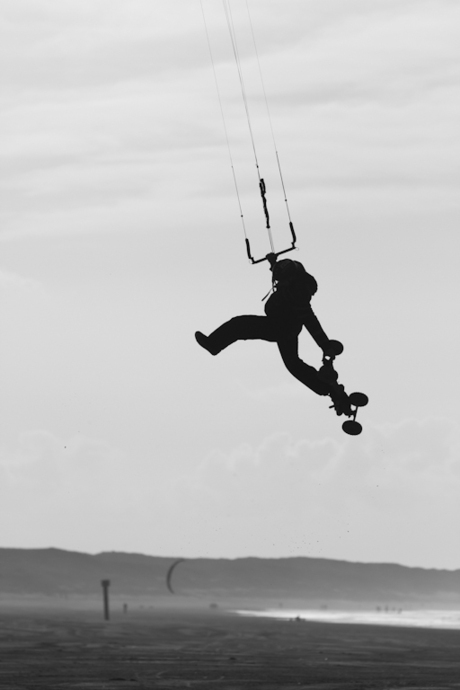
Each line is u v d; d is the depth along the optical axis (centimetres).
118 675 6806
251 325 2422
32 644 11162
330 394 2422
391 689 6009
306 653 10375
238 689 5906
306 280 2412
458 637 15612
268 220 2462
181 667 7775
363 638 14838
